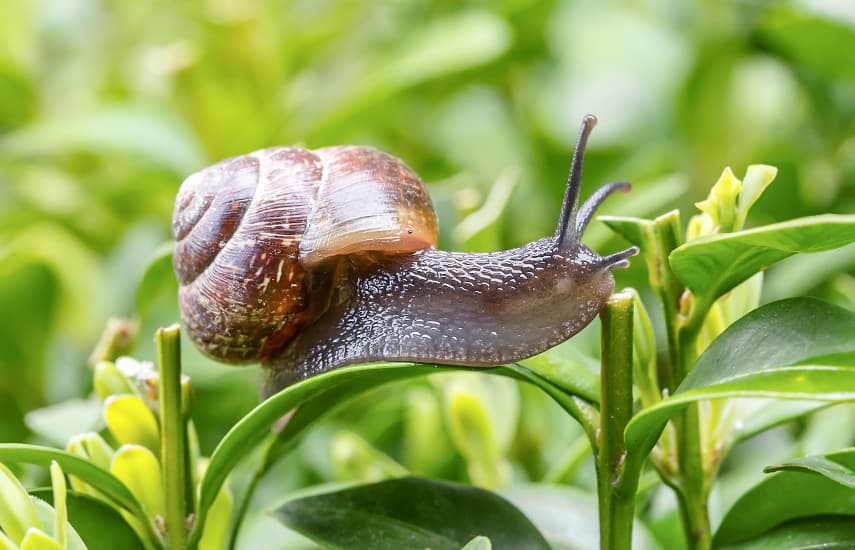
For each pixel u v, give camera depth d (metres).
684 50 0.30
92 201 0.30
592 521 0.22
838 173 0.28
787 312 0.20
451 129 0.32
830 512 0.21
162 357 0.21
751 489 0.21
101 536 0.21
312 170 0.23
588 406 0.21
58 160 0.32
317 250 0.23
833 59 0.28
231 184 0.23
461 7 0.33
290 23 0.33
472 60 0.28
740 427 0.22
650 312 0.27
